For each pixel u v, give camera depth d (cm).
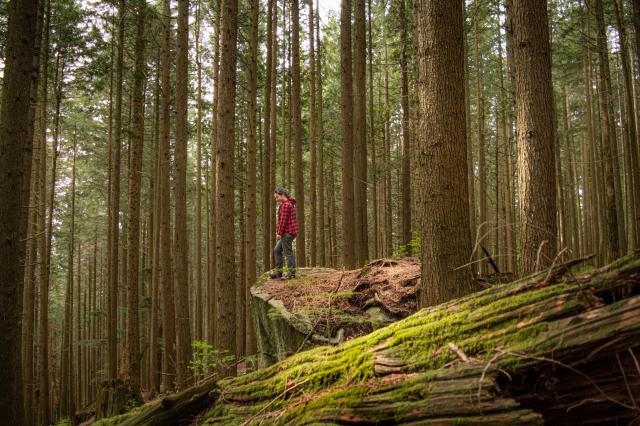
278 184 2523
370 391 282
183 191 1110
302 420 294
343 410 280
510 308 280
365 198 1173
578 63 2072
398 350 303
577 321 248
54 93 1639
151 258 1842
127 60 1761
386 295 661
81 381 2780
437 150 465
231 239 815
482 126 1966
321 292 736
